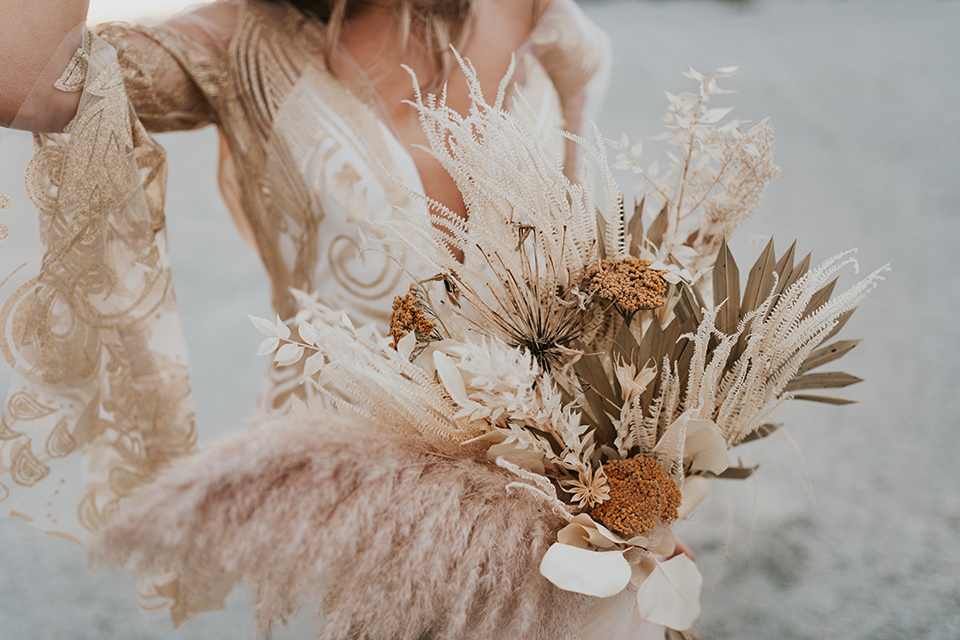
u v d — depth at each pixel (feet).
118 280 3.63
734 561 8.25
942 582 7.94
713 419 3.06
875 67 25.35
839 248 14.71
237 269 14.58
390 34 4.00
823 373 3.15
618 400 3.03
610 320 3.12
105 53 3.52
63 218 3.47
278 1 4.06
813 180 17.78
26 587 8.44
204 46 3.90
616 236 3.12
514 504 2.81
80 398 3.61
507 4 4.25
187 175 14.35
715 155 3.13
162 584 3.60
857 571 8.12
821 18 32.48
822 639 7.30
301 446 2.50
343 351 2.81
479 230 2.94
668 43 28.60
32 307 3.47
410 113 4.02
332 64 3.94
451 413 2.89
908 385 11.14
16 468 3.53
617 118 19.89
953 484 9.27
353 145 3.87
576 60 4.36
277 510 2.43
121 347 3.68
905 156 18.84
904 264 14.17
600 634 3.14
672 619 2.81
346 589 2.65
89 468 3.68
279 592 2.61
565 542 2.86
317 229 3.95
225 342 12.37
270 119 3.90
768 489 9.32
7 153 3.38
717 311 2.96
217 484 2.39
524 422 2.90
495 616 2.72
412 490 2.66
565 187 2.94
